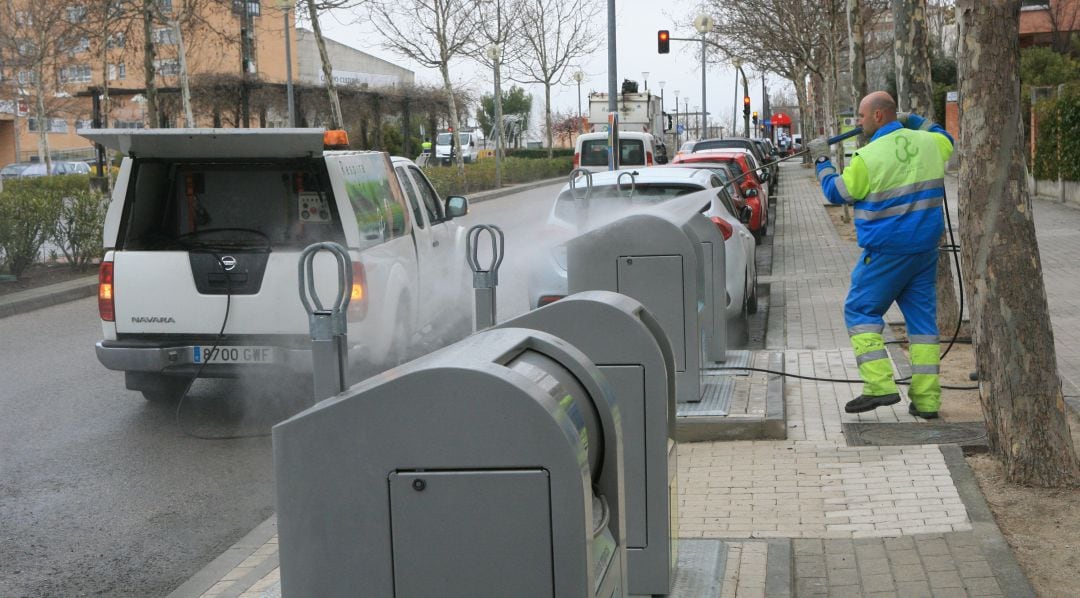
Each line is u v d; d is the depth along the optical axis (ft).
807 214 91.86
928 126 23.30
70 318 46.11
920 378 23.71
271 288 26.78
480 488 9.00
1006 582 14.84
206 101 116.26
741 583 15.34
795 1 118.93
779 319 39.93
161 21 82.38
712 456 22.13
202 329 27.04
